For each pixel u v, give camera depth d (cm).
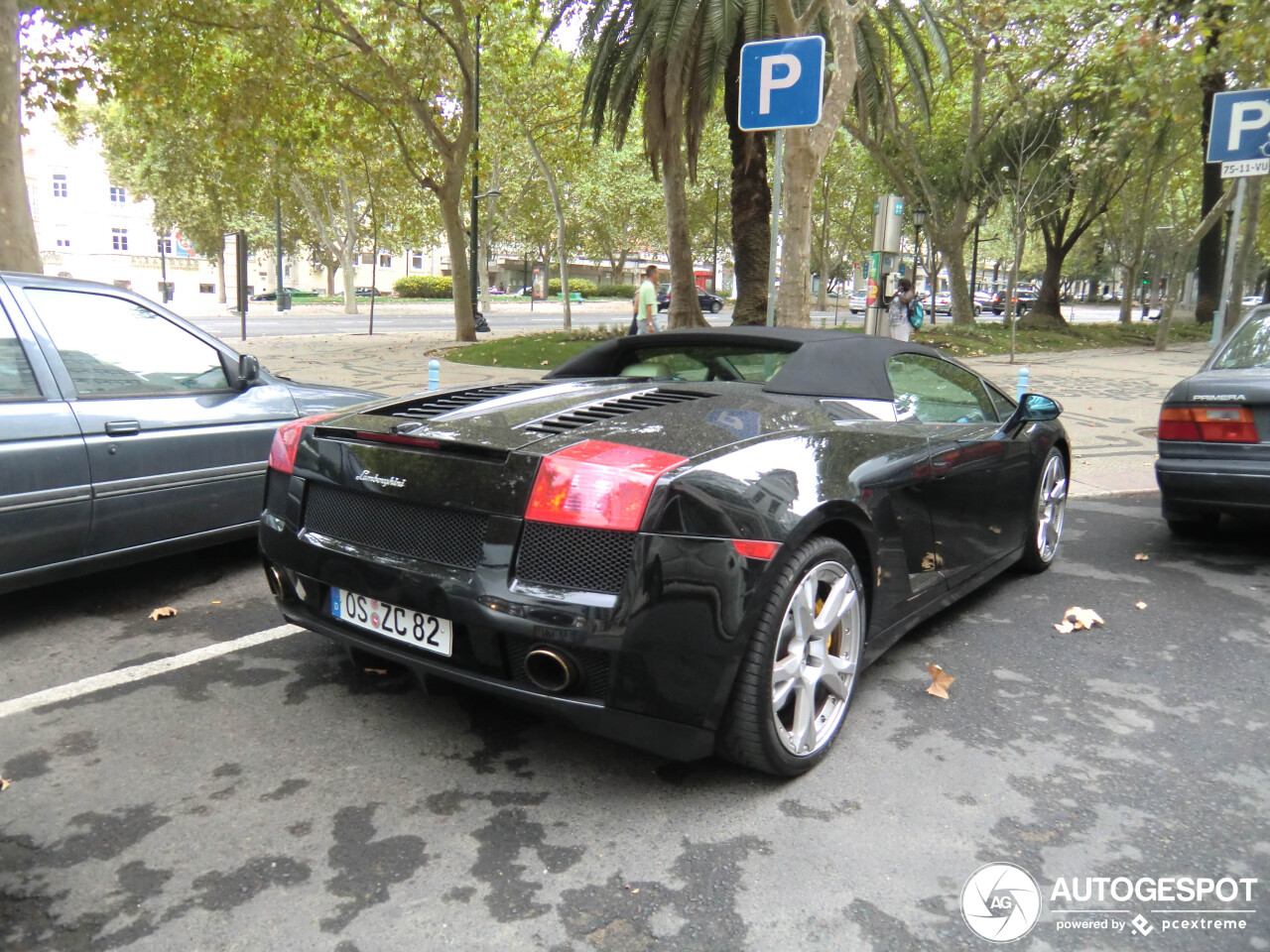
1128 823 249
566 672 232
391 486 262
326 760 278
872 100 1912
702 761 282
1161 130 2502
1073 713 318
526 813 250
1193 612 428
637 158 4225
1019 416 415
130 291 435
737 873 224
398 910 208
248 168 2239
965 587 391
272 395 483
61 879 219
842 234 5109
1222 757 288
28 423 373
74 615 411
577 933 202
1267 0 1096
